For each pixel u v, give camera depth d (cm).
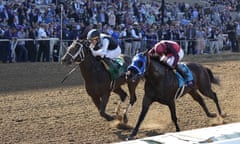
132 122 907
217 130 425
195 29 2305
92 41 853
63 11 1992
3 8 1808
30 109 997
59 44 1812
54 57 1806
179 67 805
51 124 869
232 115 983
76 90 1245
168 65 780
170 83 773
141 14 2373
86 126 859
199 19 2741
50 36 1812
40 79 1420
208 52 2408
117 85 869
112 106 1040
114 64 857
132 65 736
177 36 2197
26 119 905
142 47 2044
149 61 750
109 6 2269
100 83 835
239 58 2202
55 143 745
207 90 898
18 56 1742
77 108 1016
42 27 1786
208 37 2398
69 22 1930
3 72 1522
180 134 412
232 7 3478
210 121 921
